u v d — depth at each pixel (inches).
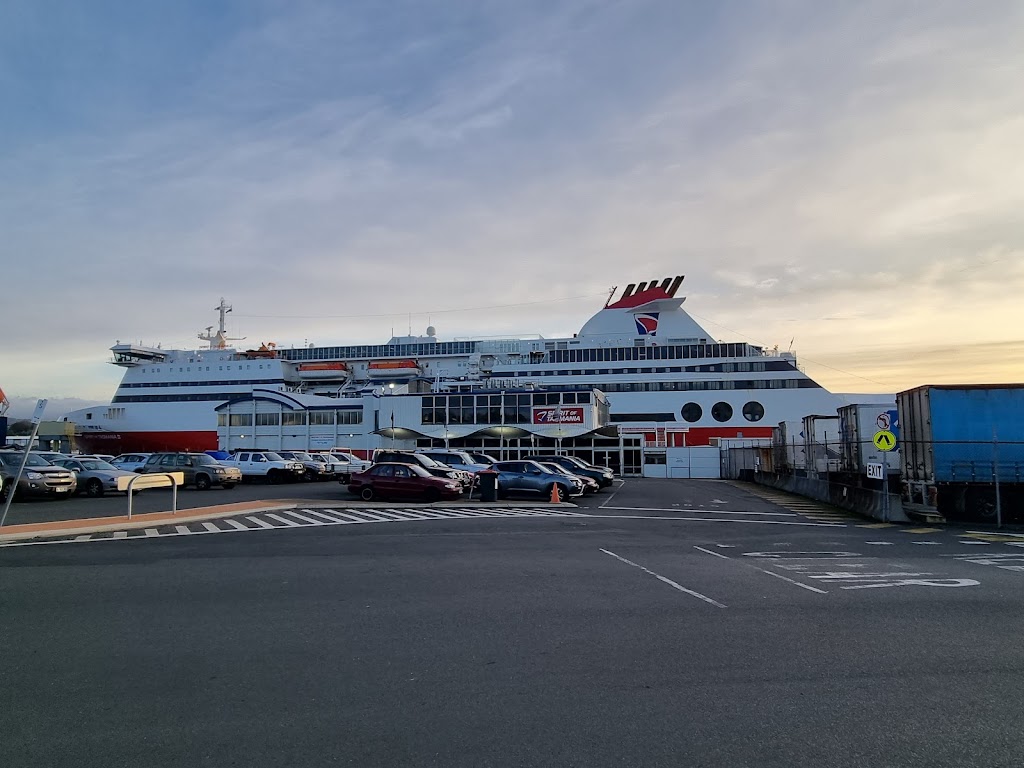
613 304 2783.0
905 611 324.8
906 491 889.5
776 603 341.1
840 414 1135.0
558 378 2561.5
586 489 1245.7
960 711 197.6
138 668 234.1
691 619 307.0
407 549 526.0
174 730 181.5
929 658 249.0
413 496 986.1
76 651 253.8
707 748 171.8
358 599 345.1
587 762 163.5
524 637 275.3
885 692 213.0
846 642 270.2
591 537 616.1
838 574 428.8
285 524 700.7
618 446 2207.2
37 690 212.2
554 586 381.4
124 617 305.7
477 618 306.5
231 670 231.9
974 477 803.4
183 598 345.4
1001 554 526.6
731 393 2432.3
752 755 167.9
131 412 2736.2
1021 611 325.4
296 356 2906.0
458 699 205.3
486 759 164.7
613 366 2536.9
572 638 274.1
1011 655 253.4
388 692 211.2
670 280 2672.2
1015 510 803.4
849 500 964.0
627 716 192.5
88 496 1020.5
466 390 2399.1
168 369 2755.9
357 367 2876.5
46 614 311.0
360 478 1002.7
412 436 2086.6
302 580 395.5
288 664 238.8
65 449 2642.7
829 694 211.0
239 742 174.1
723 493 1349.7
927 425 830.5
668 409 2461.9
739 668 236.4
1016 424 808.9
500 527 690.8
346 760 163.8
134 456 1402.6
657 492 1359.5
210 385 2709.2
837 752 169.8
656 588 378.0
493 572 425.7
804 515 900.0
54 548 524.7
